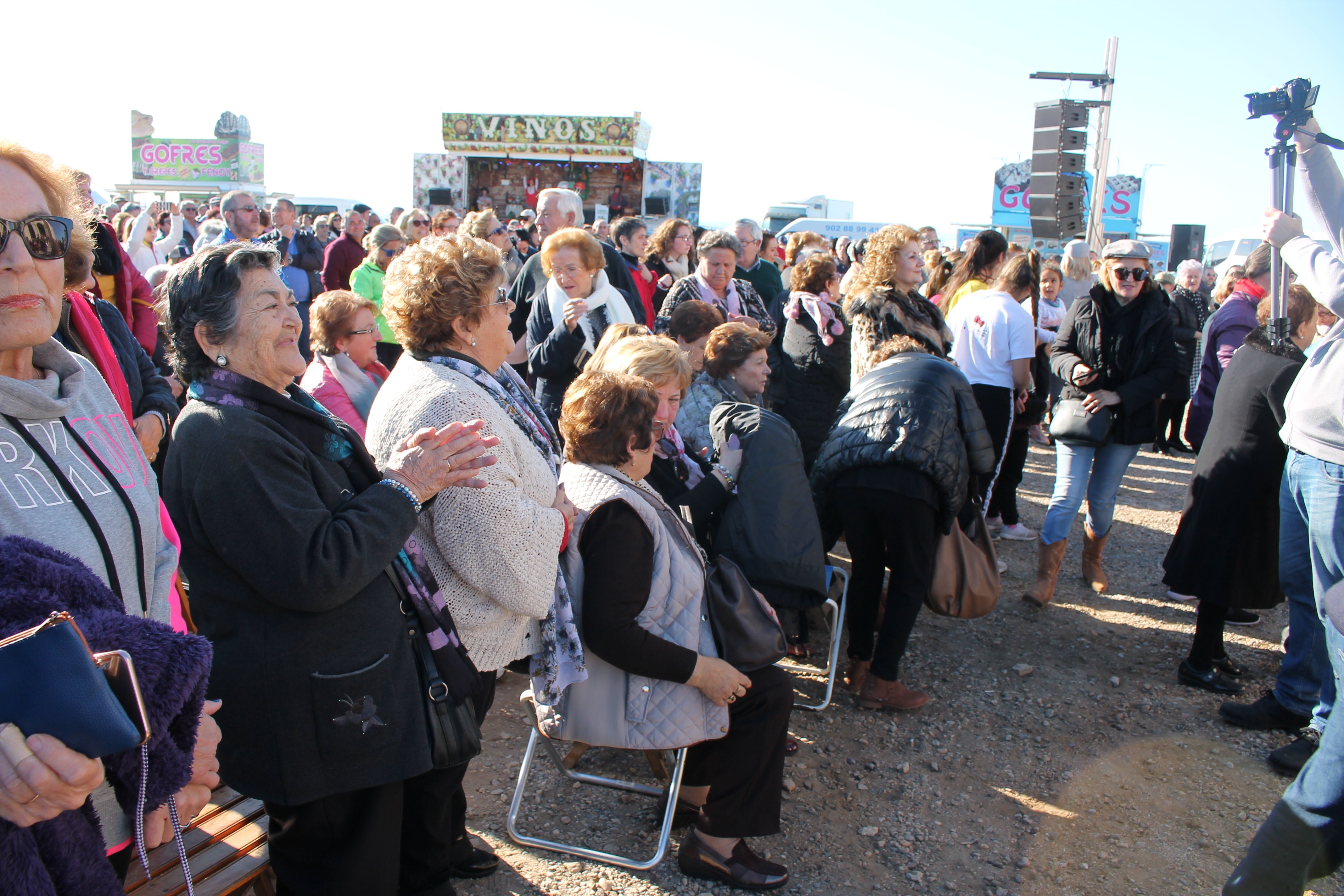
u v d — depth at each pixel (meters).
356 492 1.76
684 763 2.55
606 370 2.58
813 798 2.93
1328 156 2.61
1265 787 3.03
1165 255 20.69
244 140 36.09
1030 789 3.02
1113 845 2.72
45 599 1.05
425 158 22.98
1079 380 4.23
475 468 1.72
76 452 1.34
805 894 2.46
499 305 2.13
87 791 0.96
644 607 2.24
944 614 3.46
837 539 3.66
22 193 1.28
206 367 1.66
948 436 3.15
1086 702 3.61
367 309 3.62
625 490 2.28
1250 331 4.40
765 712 2.37
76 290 2.38
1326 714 3.04
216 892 1.71
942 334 3.81
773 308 6.15
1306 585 3.17
